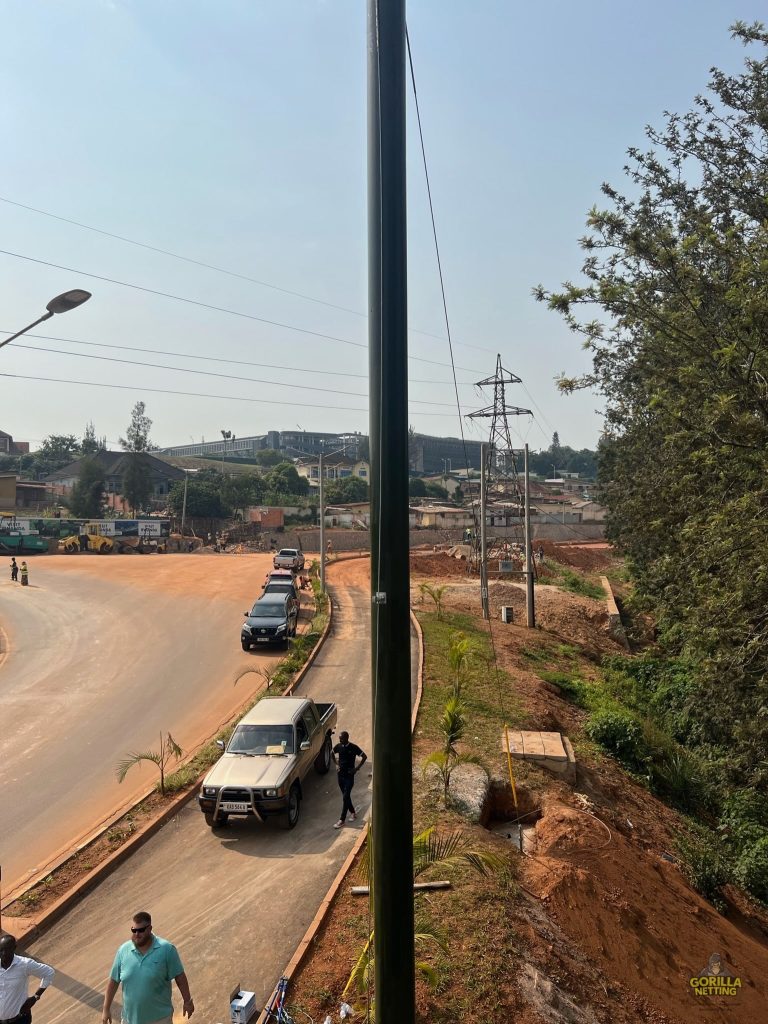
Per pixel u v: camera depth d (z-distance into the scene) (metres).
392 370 5.56
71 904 10.66
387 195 5.61
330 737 16.53
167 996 6.71
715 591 13.38
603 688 26.25
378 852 5.43
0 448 138.12
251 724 14.27
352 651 27.33
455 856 9.24
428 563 56.94
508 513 74.69
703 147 18.38
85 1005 8.53
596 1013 8.73
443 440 175.50
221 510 86.44
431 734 17.20
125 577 48.06
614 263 14.55
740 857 15.88
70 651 27.89
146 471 89.88
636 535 27.80
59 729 18.89
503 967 8.61
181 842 12.63
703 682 14.52
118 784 15.27
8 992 7.07
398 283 5.60
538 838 13.08
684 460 14.23
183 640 29.77
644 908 11.72
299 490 102.75
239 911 10.32
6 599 39.22
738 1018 10.06
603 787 16.78
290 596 31.27
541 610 39.06
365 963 7.85
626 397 28.17
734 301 12.83
